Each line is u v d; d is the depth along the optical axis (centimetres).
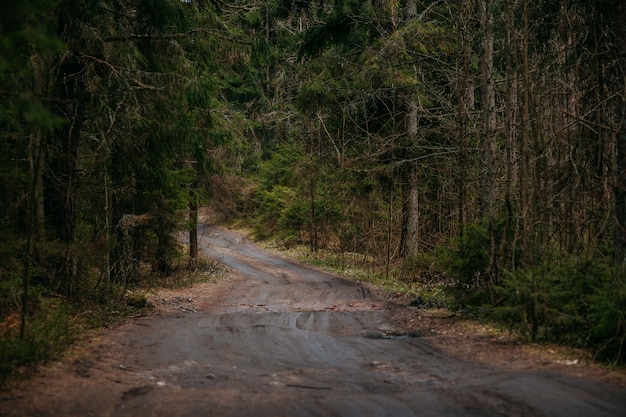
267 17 3100
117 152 1353
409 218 2223
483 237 1152
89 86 1179
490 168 1280
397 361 788
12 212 1034
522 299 933
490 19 1366
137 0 1254
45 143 1055
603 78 1079
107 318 1106
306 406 555
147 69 1355
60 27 1134
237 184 2386
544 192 1102
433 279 1894
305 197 3547
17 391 576
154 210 1798
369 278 2222
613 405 555
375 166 2127
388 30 2209
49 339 784
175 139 1362
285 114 3800
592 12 1080
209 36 1399
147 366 745
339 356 820
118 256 1569
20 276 984
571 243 1045
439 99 1895
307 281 2302
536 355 796
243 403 565
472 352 840
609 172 1024
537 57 1269
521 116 1078
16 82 902
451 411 539
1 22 536
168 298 1659
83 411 529
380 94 2094
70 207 1235
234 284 2225
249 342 912
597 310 784
